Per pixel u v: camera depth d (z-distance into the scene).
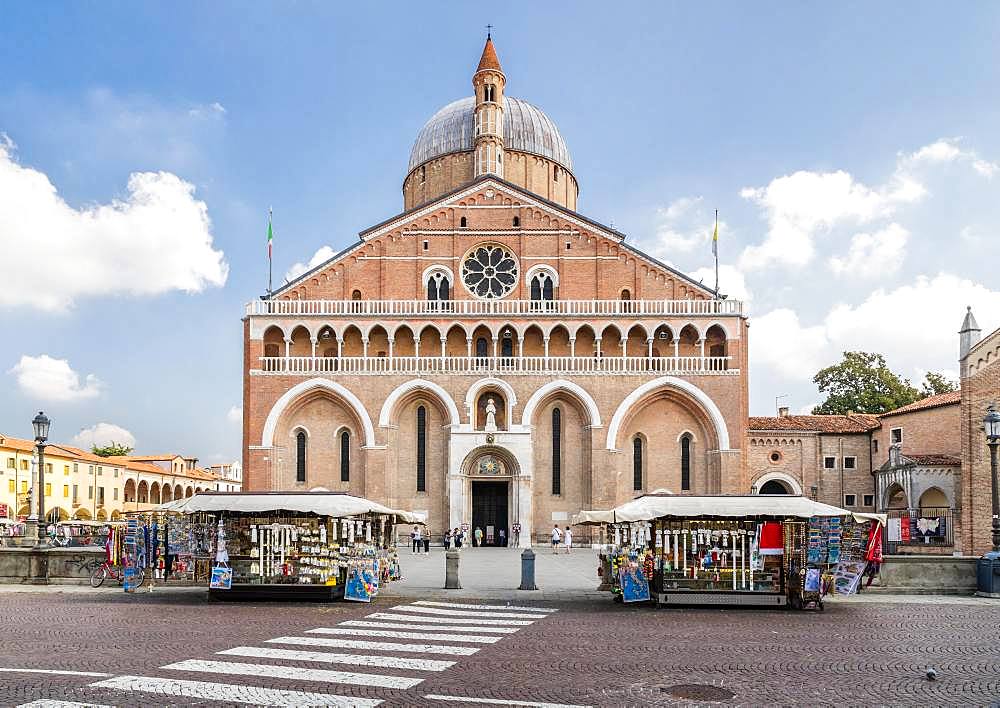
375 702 13.76
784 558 27.28
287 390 60.34
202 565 31.33
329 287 63.09
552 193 80.06
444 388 60.62
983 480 48.84
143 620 23.36
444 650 18.58
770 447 66.69
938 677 16.25
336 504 28.52
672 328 61.38
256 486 59.16
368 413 60.31
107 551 32.72
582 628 22.36
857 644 20.02
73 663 16.77
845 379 90.00
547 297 64.00
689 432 61.66
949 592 31.03
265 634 20.77
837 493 66.12
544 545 60.41
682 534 30.98
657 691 14.84
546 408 61.84
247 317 61.22
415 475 61.34
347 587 28.28
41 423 36.22
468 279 64.12
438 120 81.19
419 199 80.25
